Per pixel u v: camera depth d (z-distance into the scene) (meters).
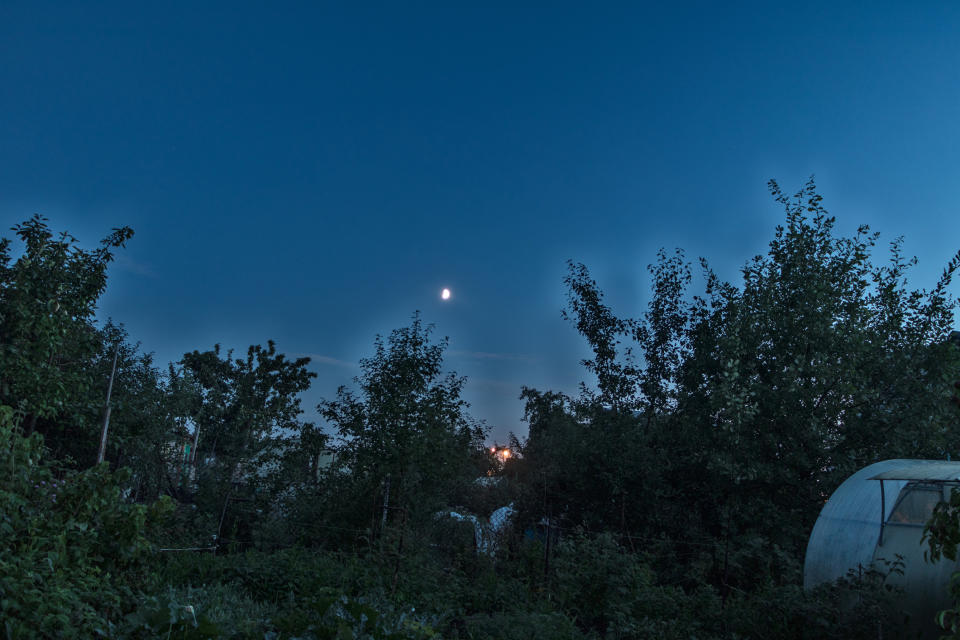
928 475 9.12
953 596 5.21
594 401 18.67
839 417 15.09
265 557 11.19
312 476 17.86
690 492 16.64
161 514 7.33
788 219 16.61
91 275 13.91
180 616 5.62
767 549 13.92
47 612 4.69
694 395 17.25
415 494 15.63
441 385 16.08
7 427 6.29
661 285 19.30
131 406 16.94
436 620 8.94
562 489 17.62
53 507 6.38
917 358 15.20
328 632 6.14
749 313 16.14
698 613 10.29
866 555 9.98
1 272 12.95
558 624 9.22
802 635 9.09
